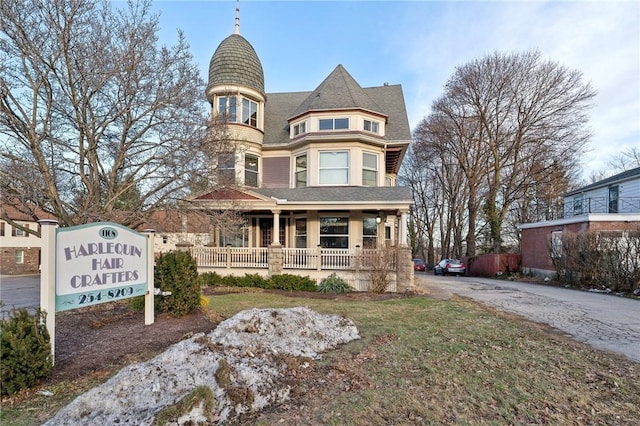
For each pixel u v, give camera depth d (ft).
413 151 110.01
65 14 27.73
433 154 96.94
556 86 73.36
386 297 33.68
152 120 32.94
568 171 83.25
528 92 75.15
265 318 17.11
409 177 128.88
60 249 13.56
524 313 25.91
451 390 11.88
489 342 17.62
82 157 30.48
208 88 51.08
